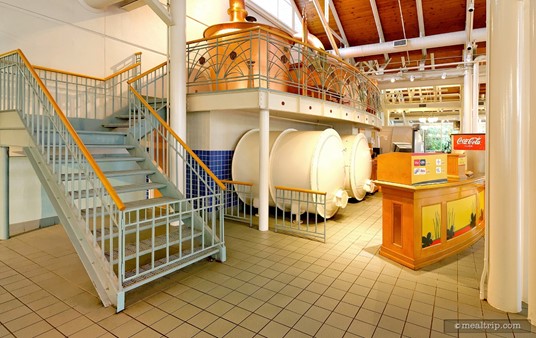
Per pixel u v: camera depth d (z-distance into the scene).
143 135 5.26
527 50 2.74
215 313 2.72
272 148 5.91
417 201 3.65
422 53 11.34
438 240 3.93
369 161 7.46
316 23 11.48
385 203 4.05
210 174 3.98
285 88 6.96
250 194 5.58
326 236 4.98
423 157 3.75
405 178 3.70
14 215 4.91
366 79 8.66
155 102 5.62
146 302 2.90
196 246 4.10
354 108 7.66
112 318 2.63
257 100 4.99
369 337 2.40
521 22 2.70
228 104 5.30
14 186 4.89
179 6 5.07
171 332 2.44
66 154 3.37
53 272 3.50
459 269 3.70
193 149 6.24
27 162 5.02
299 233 5.11
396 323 2.59
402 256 3.82
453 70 10.31
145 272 3.06
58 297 2.96
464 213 4.36
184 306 2.84
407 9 9.94
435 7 9.60
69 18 5.43
